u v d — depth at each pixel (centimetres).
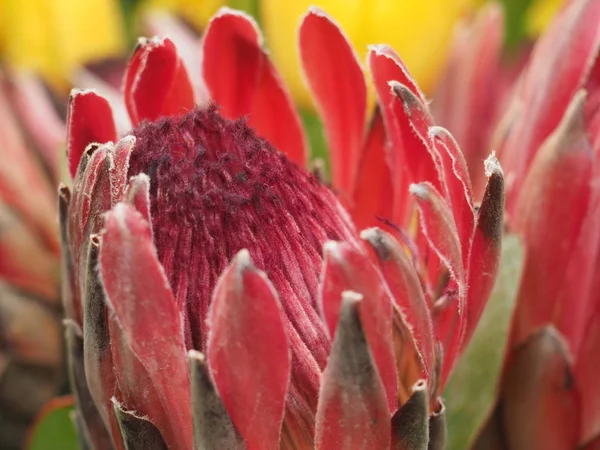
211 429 23
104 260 23
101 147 24
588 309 30
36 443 31
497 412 30
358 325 23
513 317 30
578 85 30
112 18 38
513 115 32
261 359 23
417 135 25
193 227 24
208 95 28
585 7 30
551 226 29
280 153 26
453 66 35
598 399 30
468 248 25
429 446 25
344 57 27
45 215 35
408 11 34
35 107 35
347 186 29
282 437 24
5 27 36
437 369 25
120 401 24
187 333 24
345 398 23
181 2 38
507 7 41
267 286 22
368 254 25
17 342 34
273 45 35
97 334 24
